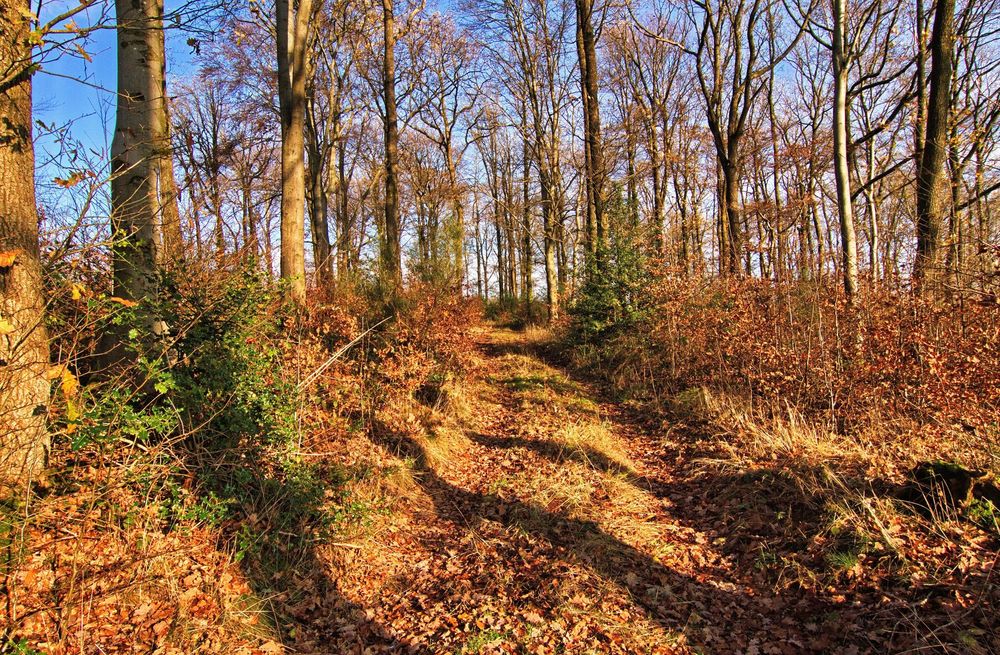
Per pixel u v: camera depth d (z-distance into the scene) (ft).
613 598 12.51
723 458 19.17
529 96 60.85
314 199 58.54
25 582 9.87
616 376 33.40
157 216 16.14
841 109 24.89
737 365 26.50
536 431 24.44
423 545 15.33
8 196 10.89
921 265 22.89
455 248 43.42
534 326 61.05
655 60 67.31
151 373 11.78
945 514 12.72
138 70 16.14
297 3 31.14
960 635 9.70
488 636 11.23
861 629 10.55
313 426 19.69
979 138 32.27
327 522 14.29
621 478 19.04
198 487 13.25
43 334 11.69
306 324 23.73
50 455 12.17
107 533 11.21
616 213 41.32
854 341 22.67
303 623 11.64
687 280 32.91
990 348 18.42
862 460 16.15
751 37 38.24
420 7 53.93
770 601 12.05
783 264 27.61
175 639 10.05
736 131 39.93
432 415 24.29
